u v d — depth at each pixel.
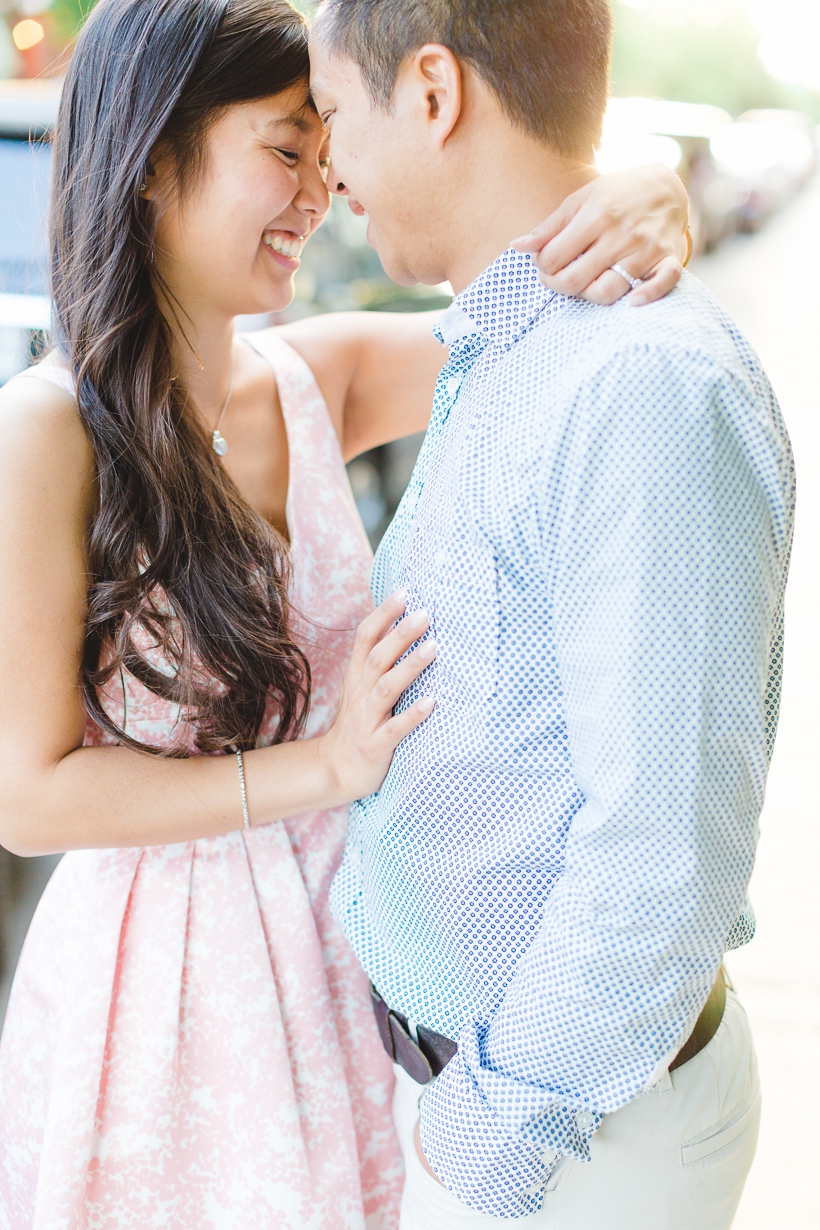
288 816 1.26
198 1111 1.32
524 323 1.03
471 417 1.03
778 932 2.99
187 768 1.25
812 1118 2.37
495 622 1.00
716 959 0.96
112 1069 1.29
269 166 1.23
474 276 1.11
